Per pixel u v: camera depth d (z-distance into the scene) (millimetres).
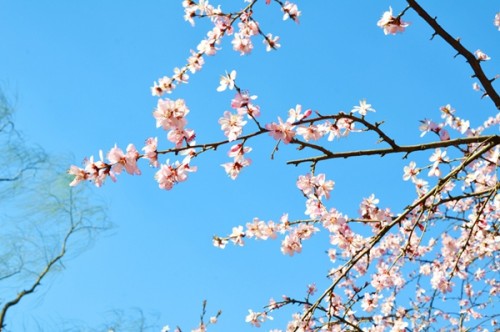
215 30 3918
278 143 2998
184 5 3941
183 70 3859
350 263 3537
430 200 4273
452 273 3879
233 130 2898
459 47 3285
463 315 5711
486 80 3361
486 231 4363
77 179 2914
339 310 4504
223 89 2953
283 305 4715
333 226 3812
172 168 3043
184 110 2865
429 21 3242
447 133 3525
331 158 3164
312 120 2953
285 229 4070
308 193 3609
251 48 3879
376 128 3139
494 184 3797
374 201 3939
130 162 2930
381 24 3389
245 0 3977
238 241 4152
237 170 3160
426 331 5477
